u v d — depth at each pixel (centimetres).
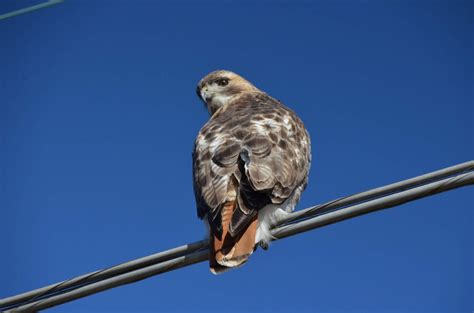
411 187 1013
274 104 1362
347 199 1053
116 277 1114
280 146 1198
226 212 1105
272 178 1134
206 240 1100
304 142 1261
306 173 1248
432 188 1003
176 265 1100
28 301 1146
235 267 1062
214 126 1239
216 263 1065
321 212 1077
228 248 1073
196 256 1097
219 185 1127
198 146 1212
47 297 1141
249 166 1136
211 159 1166
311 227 1088
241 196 1106
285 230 1108
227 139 1191
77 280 1130
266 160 1159
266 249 1112
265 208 1128
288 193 1142
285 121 1262
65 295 1134
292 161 1189
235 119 1248
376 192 1031
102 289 1118
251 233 1084
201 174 1157
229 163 1150
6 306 1151
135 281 1112
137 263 1110
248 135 1196
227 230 1088
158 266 1104
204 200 1126
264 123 1232
